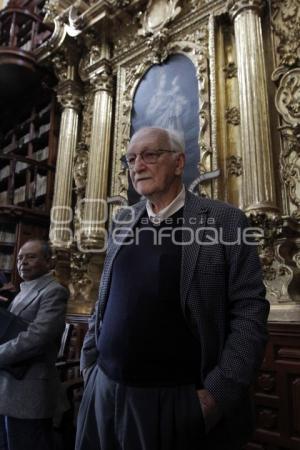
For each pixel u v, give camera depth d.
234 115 4.33
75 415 2.78
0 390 1.92
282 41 4.11
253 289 1.22
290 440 2.66
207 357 1.18
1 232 5.99
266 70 4.16
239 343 1.12
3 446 2.28
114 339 1.29
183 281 1.23
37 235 6.30
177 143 1.52
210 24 4.73
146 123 5.19
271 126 3.94
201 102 4.52
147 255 1.35
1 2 9.00
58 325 2.00
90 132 6.20
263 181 3.64
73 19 6.31
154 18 5.54
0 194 7.40
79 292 5.18
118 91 5.77
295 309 3.02
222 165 4.20
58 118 7.01
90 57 6.35
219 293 1.22
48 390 1.98
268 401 2.83
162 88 5.16
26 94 7.65
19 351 1.84
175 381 1.19
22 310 2.07
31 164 6.39
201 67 4.66
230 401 1.08
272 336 2.94
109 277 1.51
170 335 1.22
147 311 1.25
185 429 1.14
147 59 5.46
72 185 6.13
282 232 3.41
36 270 2.19
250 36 4.14
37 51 6.83
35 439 1.91
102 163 5.59
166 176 1.45
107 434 1.28
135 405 1.19
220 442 1.21
